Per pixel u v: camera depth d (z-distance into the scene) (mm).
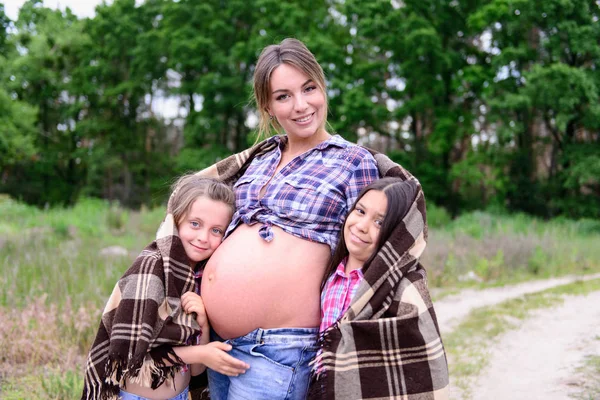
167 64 37344
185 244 2857
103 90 41000
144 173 41406
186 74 36719
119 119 41094
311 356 2598
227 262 2691
